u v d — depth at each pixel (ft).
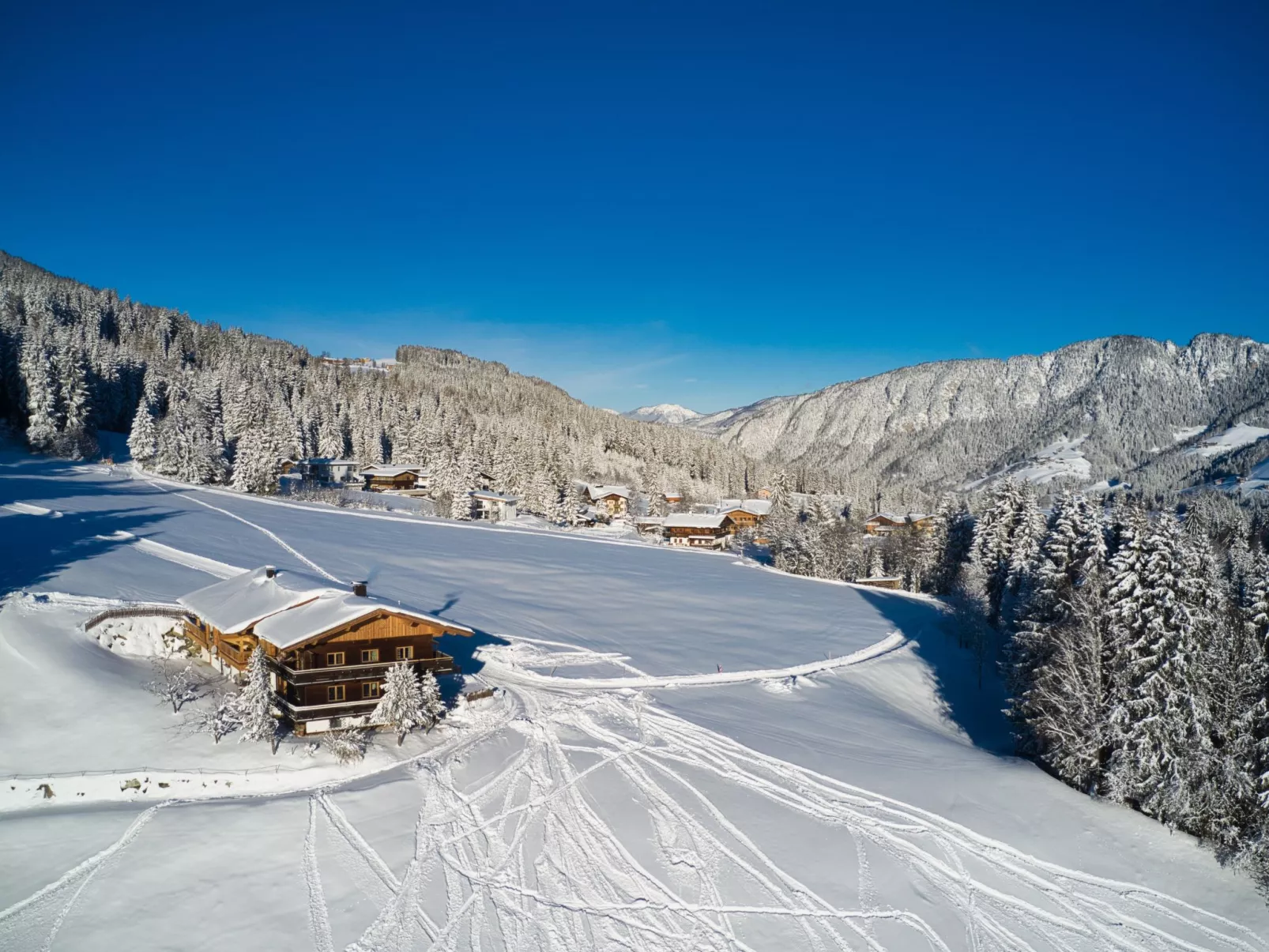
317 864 82.02
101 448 379.35
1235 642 107.24
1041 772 116.57
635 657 168.55
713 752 117.39
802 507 465.47
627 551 333.42
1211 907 85.61
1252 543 292.61
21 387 368.68
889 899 83.20
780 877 85.81
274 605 115.75
